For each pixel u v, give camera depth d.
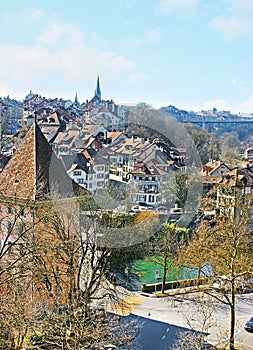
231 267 28.27
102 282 28.88
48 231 23.59
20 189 26.98
